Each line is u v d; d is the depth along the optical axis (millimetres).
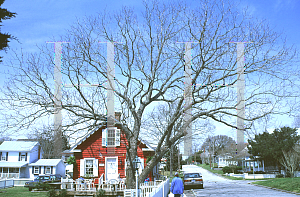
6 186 39750
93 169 27125
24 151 52500
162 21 16531
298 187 22594
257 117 15219
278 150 38969
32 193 28484
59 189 22406
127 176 17141
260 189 25484
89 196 21141
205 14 16000
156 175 30047
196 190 27094
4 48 14516
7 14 14000
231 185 33000
